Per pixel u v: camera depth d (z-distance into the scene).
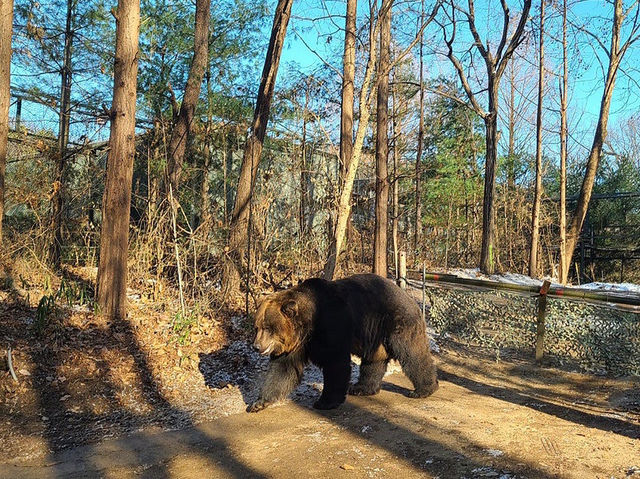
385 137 14.13
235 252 11.10
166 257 11.05
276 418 5.94
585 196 20.11
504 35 18.36
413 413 5.96
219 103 15.91
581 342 8.45
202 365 7.68
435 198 22.39
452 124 24.41
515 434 5.23
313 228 13.66
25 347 7.21
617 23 19.36
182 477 4.55
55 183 11.29
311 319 5.79
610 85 19.72
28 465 4.89
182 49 16.53
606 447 4.84
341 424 5.65
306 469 4.54
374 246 14.09
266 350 5.52
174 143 12.48
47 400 6.31
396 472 4.41
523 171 26.28
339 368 5.99
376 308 6.45
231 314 9.95
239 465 4.72
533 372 8.15
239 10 16.70
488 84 18.41
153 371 7.31
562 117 19.64
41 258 10.72
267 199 12.07
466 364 8.64
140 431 5.71
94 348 7.61
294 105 14.96
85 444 5.38
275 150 16.12
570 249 19.97
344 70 13.90
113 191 8.82
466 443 4.98
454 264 21.36
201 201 13.86
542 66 19.69
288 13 11.28
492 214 18.25
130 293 10.35
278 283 11.87
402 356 6.59
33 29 12.73
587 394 7.00
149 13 16.38
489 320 9.62
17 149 13.08
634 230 25.17
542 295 8.60
